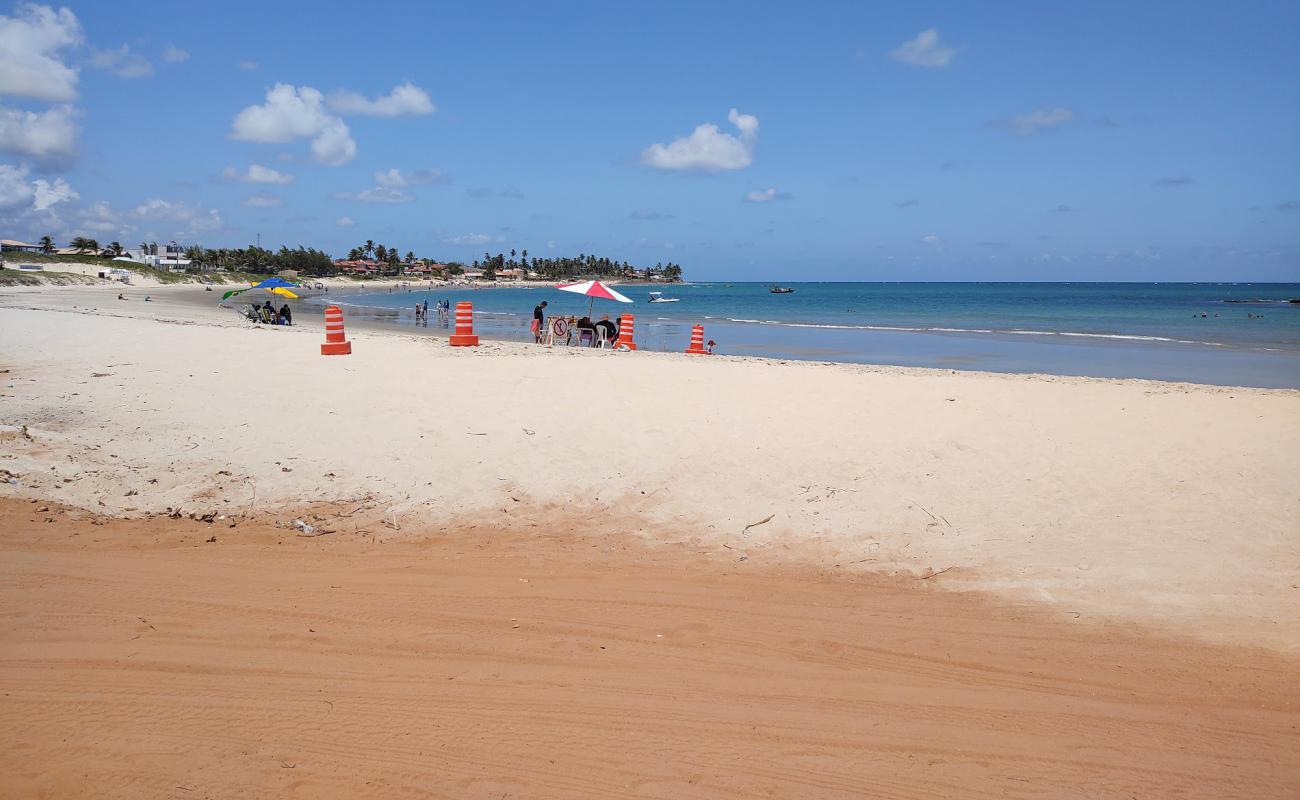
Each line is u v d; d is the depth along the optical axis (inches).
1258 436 363.9
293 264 6082.7
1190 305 2748.5
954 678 180.1
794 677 178.4
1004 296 4229.8
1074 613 213.0
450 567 236.8
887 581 234.7
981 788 140.5
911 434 377.7
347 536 259.4
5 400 404.2
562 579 230.5
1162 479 311.7
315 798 131.7
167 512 271.3
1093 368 869.8
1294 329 1465.3
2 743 143.0
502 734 152.1
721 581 232.7
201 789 132.6
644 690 170.2
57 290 2768.2
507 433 372.2
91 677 166.4
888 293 5201.8
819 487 312.7
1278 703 171.0
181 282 4411.9
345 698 162.7
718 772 142.4
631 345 862.5
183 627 190.4
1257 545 250.2
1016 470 327.3
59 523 254.5
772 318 1971.0
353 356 629.3
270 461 324.8
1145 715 166.2
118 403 407.8
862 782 140.9
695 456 346.3
